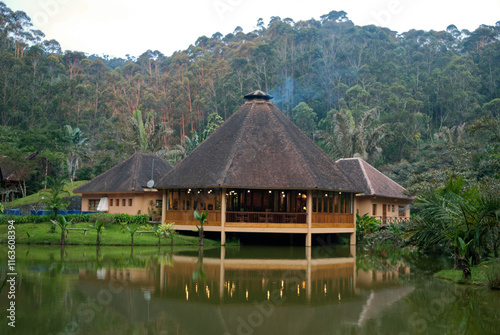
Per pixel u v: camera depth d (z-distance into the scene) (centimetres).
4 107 7388
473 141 4431
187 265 2025
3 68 7875
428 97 8681
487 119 2802
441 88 8756
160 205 3569
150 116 5903
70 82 8662
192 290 1492
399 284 1641
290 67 9888
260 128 3194
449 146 4406
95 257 2230
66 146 5975
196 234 3256
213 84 9994
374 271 1956
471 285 1614
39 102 8056
